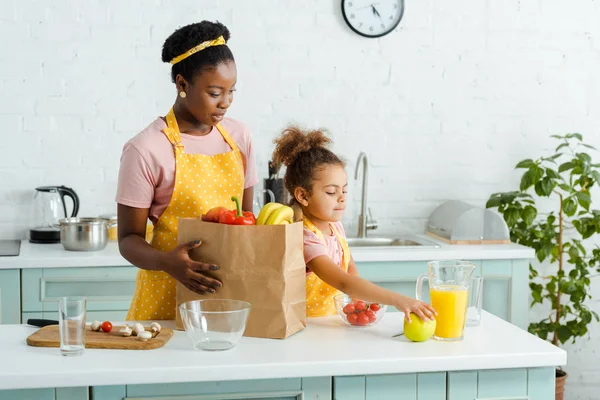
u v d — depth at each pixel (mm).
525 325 3273
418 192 3760
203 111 2012
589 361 3881
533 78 3771
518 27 3744
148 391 1622
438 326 1801
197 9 3568
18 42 3486
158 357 1657
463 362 1684
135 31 3543
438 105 3734
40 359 1645
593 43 3787
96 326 1836
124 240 1994
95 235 3197
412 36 3693
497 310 3264
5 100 3500
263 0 3594
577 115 3805
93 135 3564
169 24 3557
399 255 3164
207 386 1644
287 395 1666
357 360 1646
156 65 3568
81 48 3523
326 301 2111
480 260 3229
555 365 1742
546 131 3795
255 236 1769
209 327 1689
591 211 3826
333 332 1870
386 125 3715
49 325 1924
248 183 2268
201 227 1806
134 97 3568
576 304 3500
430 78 3721
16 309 3047
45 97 3523
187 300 1864
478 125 3766
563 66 3781
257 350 1707
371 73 3686
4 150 3518
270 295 1783
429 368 1672
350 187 3719
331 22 3643
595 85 3803
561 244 3594
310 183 2053
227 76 1995
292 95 3648
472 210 3377
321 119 3674
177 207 2080
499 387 1731
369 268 3168
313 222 2115
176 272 1809
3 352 1697
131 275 3105
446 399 1720
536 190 3449
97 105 3555
